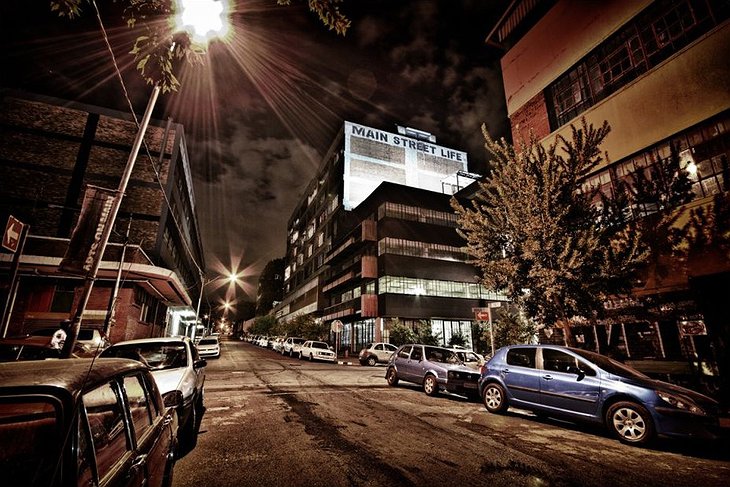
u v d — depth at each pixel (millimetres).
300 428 6121
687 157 9117
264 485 3766
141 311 24391
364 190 52156
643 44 10461
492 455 4895
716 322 8141
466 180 60250
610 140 10859
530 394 7152
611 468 4488
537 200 9164
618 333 10398
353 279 39469
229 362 21750
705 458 4969
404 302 33531
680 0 9633
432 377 10492
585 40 12133
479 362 14852
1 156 25359
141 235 26391
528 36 14555
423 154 58750
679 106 9266
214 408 7680
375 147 55250
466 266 37188
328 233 55375
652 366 9133
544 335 12242
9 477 1425
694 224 8727
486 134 10852
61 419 1560
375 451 4957
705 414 5180
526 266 9523
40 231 24859
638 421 5535
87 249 6023
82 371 1940
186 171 34375
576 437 5969
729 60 8414
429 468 4355
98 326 19812
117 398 2262
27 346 7395
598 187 11094
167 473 3018
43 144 26500
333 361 24781
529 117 14133
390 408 8164
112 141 27984
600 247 8414
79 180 26516
